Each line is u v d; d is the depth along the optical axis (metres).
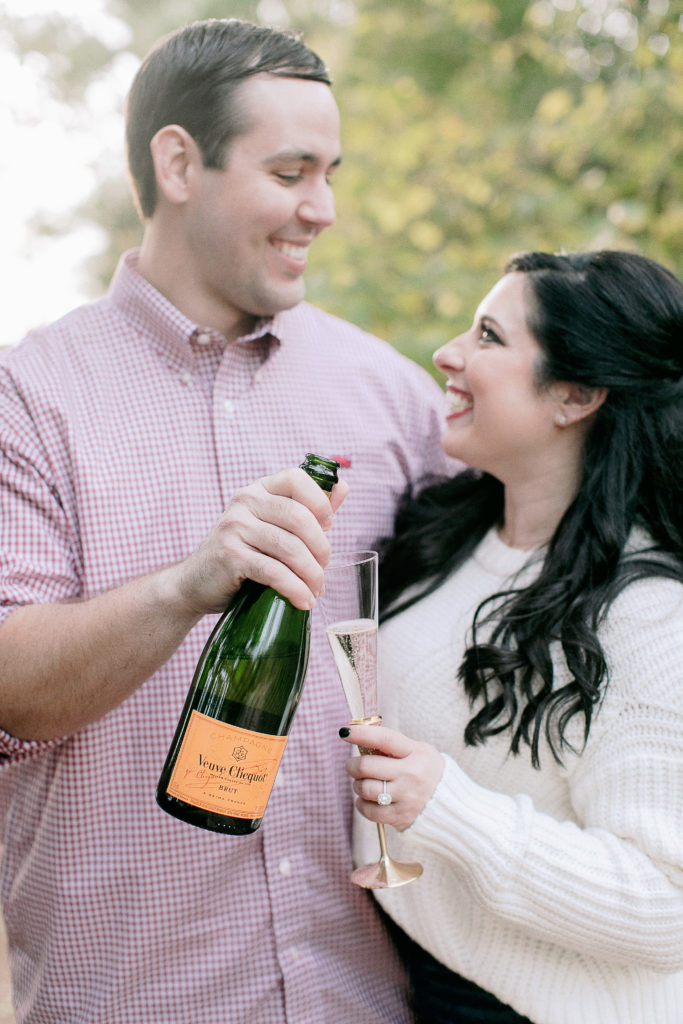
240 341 1.75
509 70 4.78
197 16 5.63
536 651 1.55
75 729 1.48
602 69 4.58
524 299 1.65
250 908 1.65
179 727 1.31
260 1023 1.65
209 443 1.73
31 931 1.68
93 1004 1.62
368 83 4.91
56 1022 1.64
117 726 1.61
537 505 1.72
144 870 1.61
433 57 4.83
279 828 1.67
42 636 1.43
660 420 1.63
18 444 1.62
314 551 1.21
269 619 1.35
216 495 1.72
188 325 1.70
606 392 1.64
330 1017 1.70
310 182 1.74
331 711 1.74
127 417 1.69
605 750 1.48
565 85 4.64
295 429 1.82
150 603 1.32
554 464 1.70
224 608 1.32
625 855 1.41
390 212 4.82
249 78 1.67
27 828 1.67
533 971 1.54
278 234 1.73
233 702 1.32
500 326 1.66
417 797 1.40
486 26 4.75
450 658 1.68
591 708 1.49
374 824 1.72
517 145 4.72
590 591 1.55
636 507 1.62
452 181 4.86
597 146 4.32
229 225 1.71
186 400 1.73
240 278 1.75
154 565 1.66
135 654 1.36
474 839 1.41
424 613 1.77
